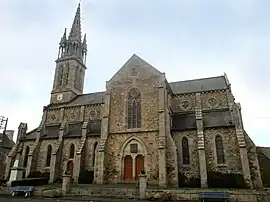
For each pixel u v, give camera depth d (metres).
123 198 23.14
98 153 31.64
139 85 34.59
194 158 30.66
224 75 40.94
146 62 35.53
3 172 49.03
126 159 31.61
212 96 37.94
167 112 32.00
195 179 29.33
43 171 38.03
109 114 34.44
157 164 29.47
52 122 45.28
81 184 30.52
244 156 27.98
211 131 31.47
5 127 48.50
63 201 20.69
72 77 50.56
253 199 20.28
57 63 53.16
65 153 37.97
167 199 21.80
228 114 33.91
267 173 30.67
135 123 32.97
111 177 31.05
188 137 32.03
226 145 30.17
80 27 57.16
